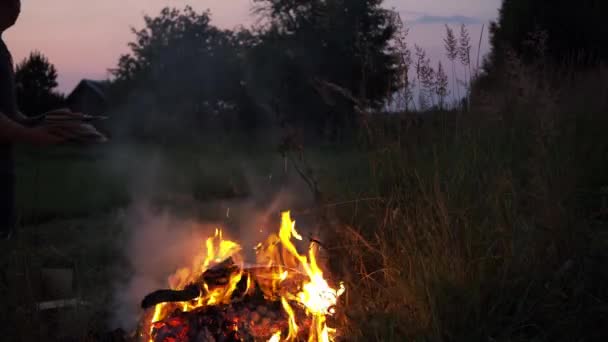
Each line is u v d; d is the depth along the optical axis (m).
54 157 28.34
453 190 3.83
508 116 5.27
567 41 17.55
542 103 4.74
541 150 4.16
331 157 5.72
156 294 2.95
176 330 2.92
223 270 3.11
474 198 3.83
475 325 2.83
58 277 3.86
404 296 3.10
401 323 2.94
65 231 6.94
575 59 7.86
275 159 13.48
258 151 19.22
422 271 3.16
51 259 4.94
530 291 3.05
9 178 3.13
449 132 4.95
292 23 39.44
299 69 34.75
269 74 38.22
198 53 51.41
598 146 5.45
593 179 4.69
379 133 4.87
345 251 3.81
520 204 3.91
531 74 5.56
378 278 3.67
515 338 2.84
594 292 3.05
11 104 3.12
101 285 4.41
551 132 4.31
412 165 4.47
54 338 3.22
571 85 6.70
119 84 52.25
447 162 4.36
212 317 2.99
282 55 37.62
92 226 7.31
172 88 50.03
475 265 3.18
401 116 4.98
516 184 3.97
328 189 4.47
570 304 2.97
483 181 4.03
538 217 3.47
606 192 4.20
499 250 3.35
